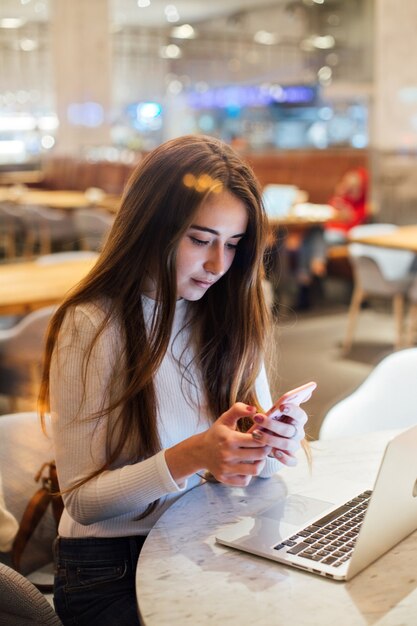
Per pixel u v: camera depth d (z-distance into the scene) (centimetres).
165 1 1591
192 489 177
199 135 173
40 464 213
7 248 1055
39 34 1493
